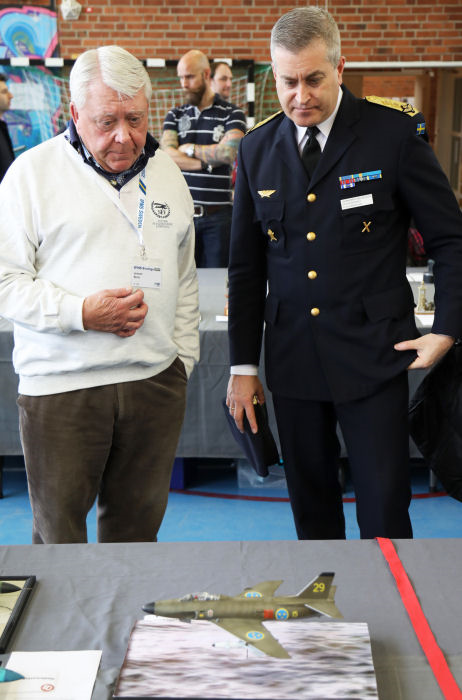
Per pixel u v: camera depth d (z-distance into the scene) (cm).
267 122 194
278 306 194
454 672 98
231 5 735
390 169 178
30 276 171
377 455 187
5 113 716
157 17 734
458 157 829
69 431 175
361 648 98
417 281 376
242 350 205
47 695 93
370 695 89
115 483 190
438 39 754
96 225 169
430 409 205
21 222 167
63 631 108
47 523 181
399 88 1211
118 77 157
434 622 109
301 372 194
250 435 211
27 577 120
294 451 205
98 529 198
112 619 111
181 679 92
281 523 300
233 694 90
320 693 90
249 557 127
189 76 469
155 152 183
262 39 743
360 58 759
